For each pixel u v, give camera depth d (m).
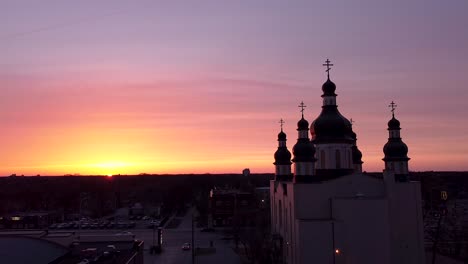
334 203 81.56
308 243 77.19
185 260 115.44
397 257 85.56
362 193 85.00
